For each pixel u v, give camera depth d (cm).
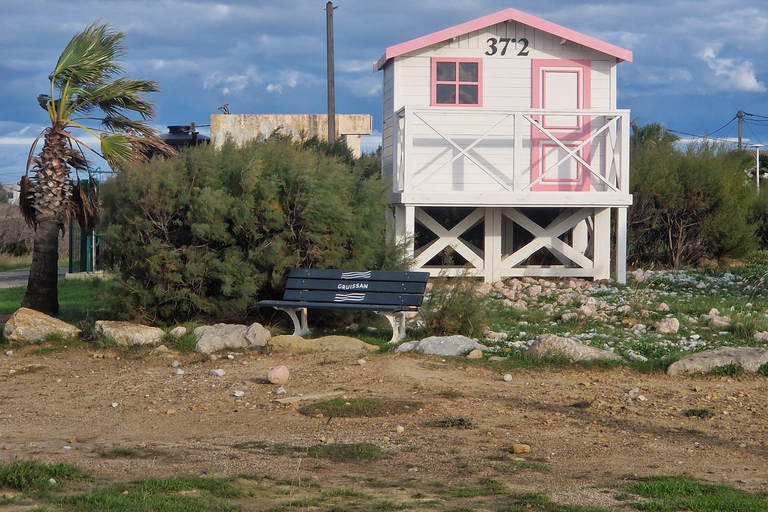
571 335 1138
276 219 1157
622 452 634
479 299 1166
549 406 778
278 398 818
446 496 519
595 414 750
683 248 2148
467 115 1769
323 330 1195
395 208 1742
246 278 1157
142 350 1062
